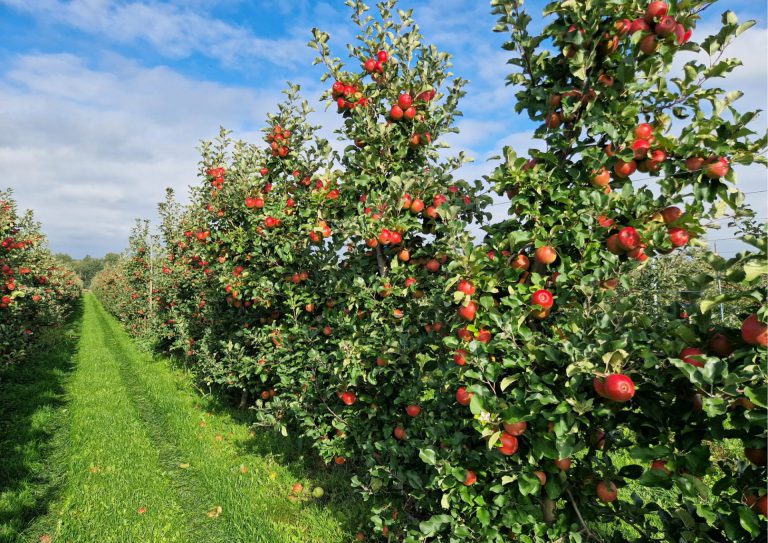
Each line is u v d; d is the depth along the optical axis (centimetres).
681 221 234
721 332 202
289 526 445
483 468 295
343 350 436
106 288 3422
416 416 390
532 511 262
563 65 277
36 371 1091
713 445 541
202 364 873
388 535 385
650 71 246
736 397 180
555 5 258
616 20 253
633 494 261
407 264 475
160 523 461
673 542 234
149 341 1505
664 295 360
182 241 1313
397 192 435
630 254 249
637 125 247
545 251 259
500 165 281
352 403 459
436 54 482
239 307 816
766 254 176
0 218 910
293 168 661
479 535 282
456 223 280
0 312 934
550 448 237
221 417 790
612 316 233
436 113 478
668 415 218
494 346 257
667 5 242
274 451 640
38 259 1277
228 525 458
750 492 195
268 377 706
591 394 235
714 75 235
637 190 257
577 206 267
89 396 918
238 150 839
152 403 902
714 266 195
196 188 1075
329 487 529
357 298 479
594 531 279
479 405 249
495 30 287
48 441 681
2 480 538
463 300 279
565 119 276
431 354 403
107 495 512
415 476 358
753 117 217
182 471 593
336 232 521
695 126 232
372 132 472
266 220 671
